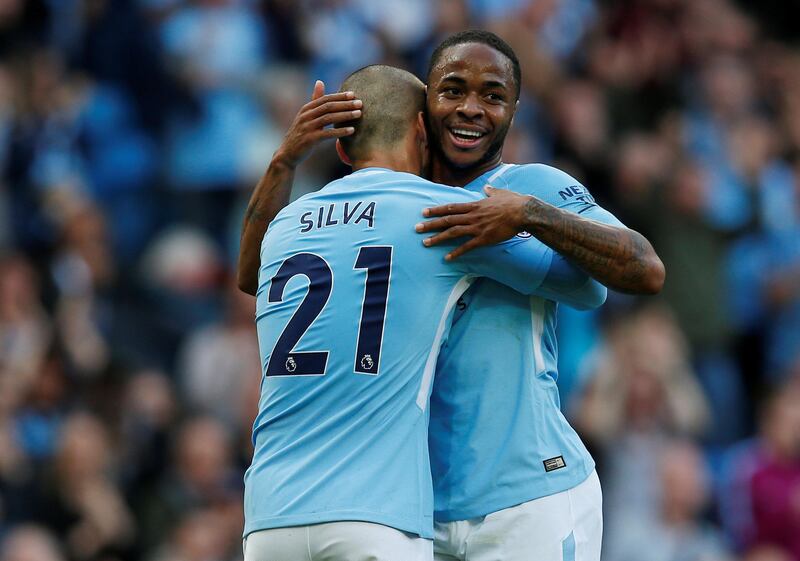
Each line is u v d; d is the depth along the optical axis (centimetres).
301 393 1941
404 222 1964
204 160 4738
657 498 3888
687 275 4662
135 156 4769
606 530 3891
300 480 1902
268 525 1905
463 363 2014
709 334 4628
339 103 2066
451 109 2042
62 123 4809
